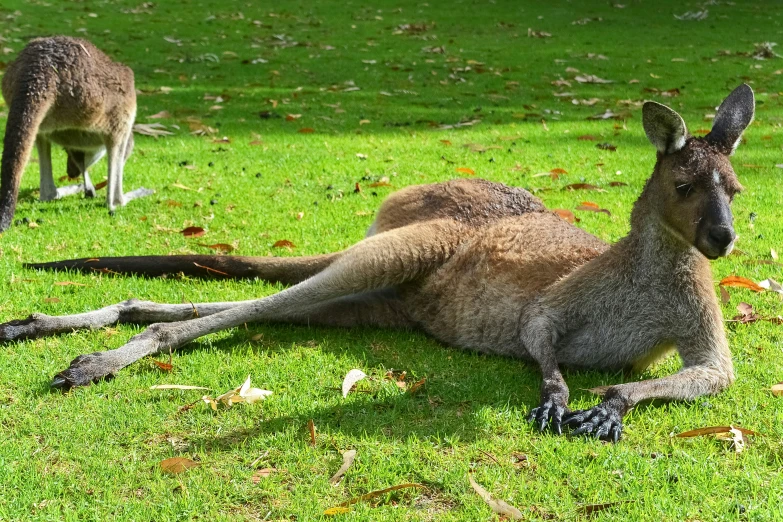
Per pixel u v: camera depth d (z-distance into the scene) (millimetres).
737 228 5988
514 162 7656
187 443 3205
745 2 18891
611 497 2900
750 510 2818
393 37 14328
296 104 9773
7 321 4133
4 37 12539
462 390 3693
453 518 2799
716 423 3428
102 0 16734
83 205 6211
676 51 13523
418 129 8859
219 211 6133
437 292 4391
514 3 18297
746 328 4379
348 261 4250
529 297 4113
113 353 3711
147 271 4824
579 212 6246
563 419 3396
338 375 3807
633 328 3883
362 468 3045
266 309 4145
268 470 3037
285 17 15922
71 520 2730
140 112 9078
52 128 5613
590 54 13008
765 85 11164
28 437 3203
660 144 3770
